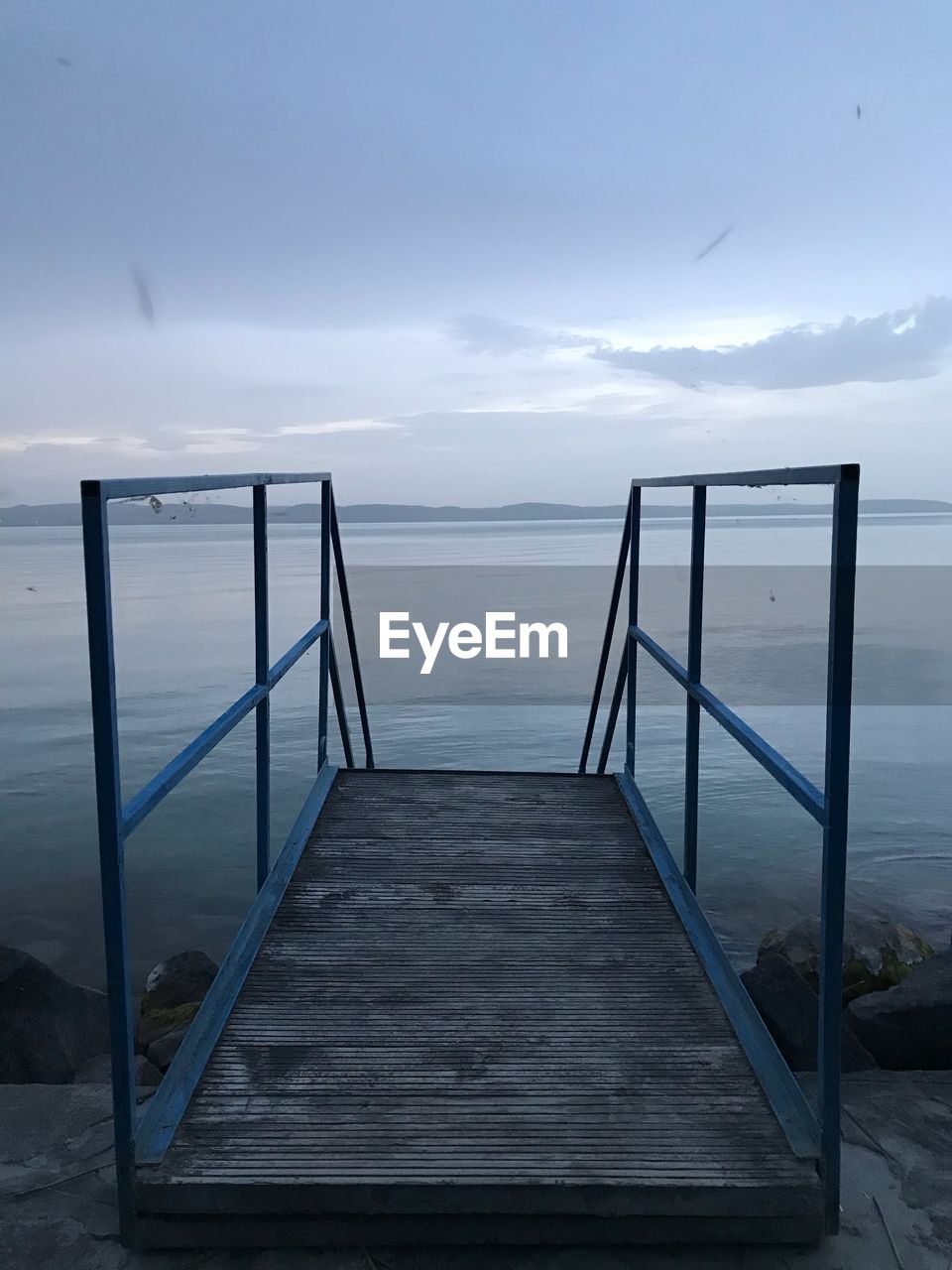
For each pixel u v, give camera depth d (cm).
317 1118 225
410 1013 271
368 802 435
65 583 4634
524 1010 273
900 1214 214
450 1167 207
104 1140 242
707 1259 201
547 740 1343
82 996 441
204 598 3525
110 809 198
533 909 334
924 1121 248
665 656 381
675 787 1103
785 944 591
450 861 372
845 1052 344
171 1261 202
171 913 816
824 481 205
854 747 1285
